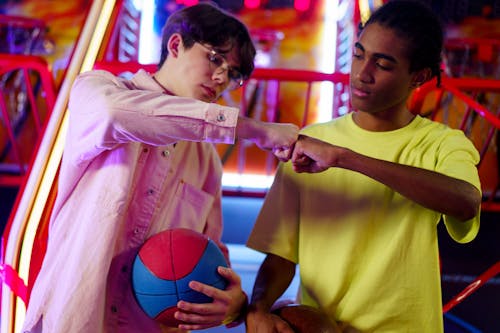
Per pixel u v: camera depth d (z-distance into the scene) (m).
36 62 3.09
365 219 1.58
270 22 6.58
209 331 2.71
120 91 1.51
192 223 1.80
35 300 1.64
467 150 1.53
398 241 1.54
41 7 6.39
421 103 3.13
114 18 2.51
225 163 6.06
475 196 1.43
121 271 1.68
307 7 6.54
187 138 1.51
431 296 1.54
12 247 2.07
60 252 1.63
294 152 1.48
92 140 1.53
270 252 1.69
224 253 1.96
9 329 2.03
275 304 1.74
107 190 1.58
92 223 1.56
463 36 6.36
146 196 1.70
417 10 1.50
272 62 6.57
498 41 6.10
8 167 5.95
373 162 1.42
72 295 1.53
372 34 1.49
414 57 1.48
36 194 2.11
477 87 3.21
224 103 6.27
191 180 1.83
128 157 1.60
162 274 1.50
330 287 1.60
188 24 1.68
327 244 1.62
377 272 1.55
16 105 6.11
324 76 3.33
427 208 1.44
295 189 1.68
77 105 1.58
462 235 1.52
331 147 1.44
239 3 6.56
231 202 5.23
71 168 1.63
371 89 1.50
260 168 6.14
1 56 3.08
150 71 3.09
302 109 6.31
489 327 3.47
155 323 1.71
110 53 5.97
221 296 1.50
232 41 1.68
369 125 1.61
